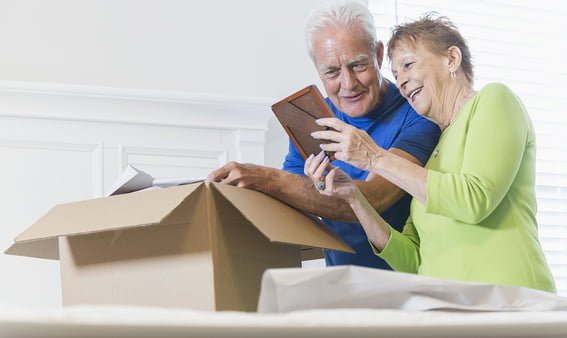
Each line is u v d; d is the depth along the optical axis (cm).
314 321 77
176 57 293
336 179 176
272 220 141
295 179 180
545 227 372
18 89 251
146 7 292
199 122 274
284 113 175
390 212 218
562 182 378
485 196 161
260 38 305
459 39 184
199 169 274
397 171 166
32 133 257
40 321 70
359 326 78
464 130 175
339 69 220
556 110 382
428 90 183
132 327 71
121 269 145
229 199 136
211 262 134
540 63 381
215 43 299
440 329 83
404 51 184
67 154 260
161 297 139
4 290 246
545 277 168
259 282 146
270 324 75
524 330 90
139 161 267
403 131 219
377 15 346
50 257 173
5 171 253
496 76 373
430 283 106
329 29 219
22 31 275
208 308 134
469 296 111
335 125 166
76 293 151
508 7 379
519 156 167
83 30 282
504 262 166
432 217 179
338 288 101
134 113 267
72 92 257
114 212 139
